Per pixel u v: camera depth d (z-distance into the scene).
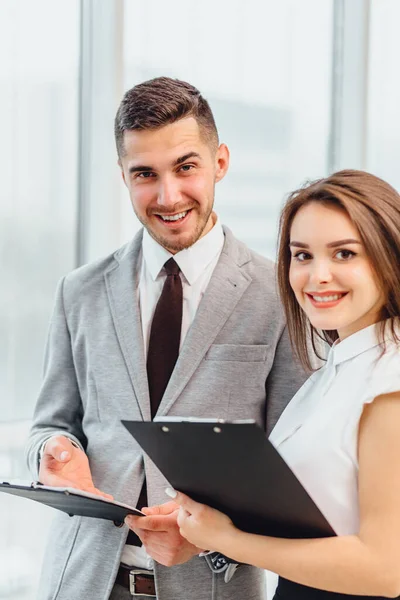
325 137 3.03
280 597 1.30
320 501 1.17
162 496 1.58
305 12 2.92
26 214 2.35
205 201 1.62
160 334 1.65
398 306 1.21
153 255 1.70
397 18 3.14
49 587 1.66
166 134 1.57
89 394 1.70
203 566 1.56
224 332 1.63
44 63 2.35
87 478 1.60
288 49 2.88
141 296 1.71
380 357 1.18
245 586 1.59
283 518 1.12
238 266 1.68
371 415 1.12
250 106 2.79
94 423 1.69
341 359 1.24
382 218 1.19
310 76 2.96
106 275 1.75
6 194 2.31
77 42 2.41
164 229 1.63
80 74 2.43
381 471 1.09
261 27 2.79
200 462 1.10
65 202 2.42
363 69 3.06
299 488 1.03
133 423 1.10
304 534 1.14
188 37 2.60
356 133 3.08
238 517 1.21
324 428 1.18
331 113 3.05
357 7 3.04
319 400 1.25
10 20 2.27
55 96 2.38
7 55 2.28
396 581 1.06
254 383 1.61
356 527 1.14
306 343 1.44
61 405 1.76
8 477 2.33
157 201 1.60
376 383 1.13
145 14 2.50
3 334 2.33
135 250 1.75
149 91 1.61
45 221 2.38
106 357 1.68
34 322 2.38
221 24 2.68
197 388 1.59
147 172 1.60
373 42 3.11
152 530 1.45
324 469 1.16
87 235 2.46
